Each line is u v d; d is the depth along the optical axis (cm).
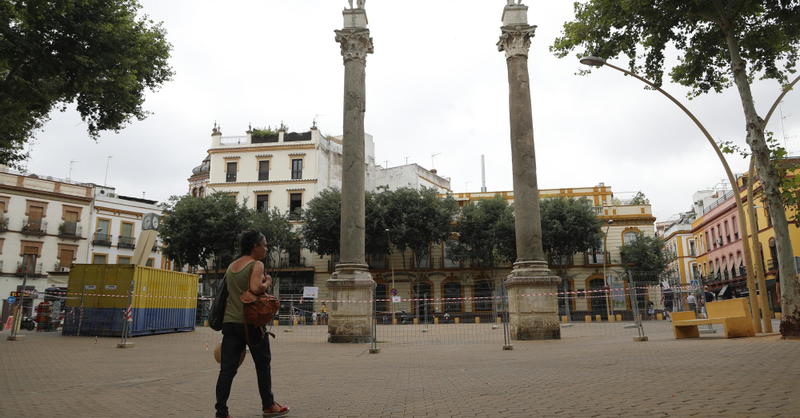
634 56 1625
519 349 1327
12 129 1816
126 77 1861
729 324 1288
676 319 1402
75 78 1738
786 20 1380
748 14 1448
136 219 5350
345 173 1830
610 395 546
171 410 536
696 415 424
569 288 4844
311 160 5266
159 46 2047
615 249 5003
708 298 2222
